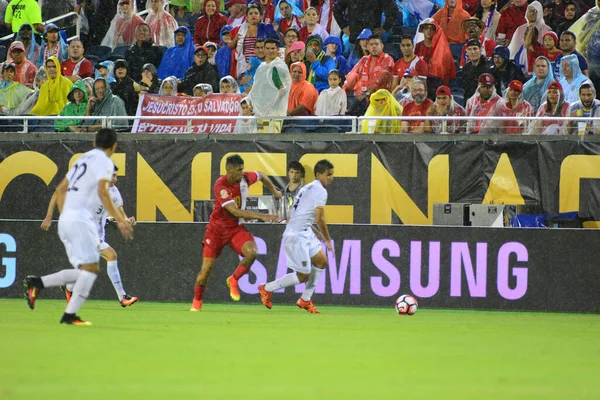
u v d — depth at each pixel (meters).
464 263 48.06
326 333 31.33
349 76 64.94
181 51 69.19
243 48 68.25
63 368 20.69
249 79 66.25
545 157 56.47
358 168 57.38
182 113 60.09
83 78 68.31
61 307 43.47
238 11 73.88
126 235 29.72
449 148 57.00
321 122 60.19
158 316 38.41
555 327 36.56
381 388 18.41
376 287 48.41
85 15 77.38
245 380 19.23
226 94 60.12
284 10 72.44
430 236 48.19
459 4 70.00
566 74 62.28
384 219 57.19
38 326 31.39
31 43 71.94
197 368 21.11
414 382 19.39
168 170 58.47
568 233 47.66
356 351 25.47
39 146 59.06
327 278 48.62
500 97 59.75
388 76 63.44
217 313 41.12
